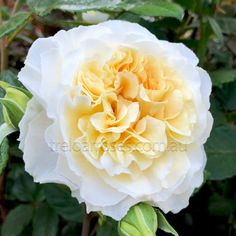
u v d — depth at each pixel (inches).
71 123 10.2
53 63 10.4
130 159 10.4
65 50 10.6
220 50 18.9
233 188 17.4
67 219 15.4
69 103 10.0
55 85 10.2
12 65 16.5
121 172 10.4
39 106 10.5
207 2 15.8
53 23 14.2
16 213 16.1
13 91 10.9
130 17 15.0
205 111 11.1
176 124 10.9
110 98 10.5
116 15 14.8
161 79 10.8
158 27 16.2
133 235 10.4
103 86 10.4
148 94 10.6
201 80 11.4
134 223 10.5
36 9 12.9
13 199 17.1
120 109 10.5
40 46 10.8
